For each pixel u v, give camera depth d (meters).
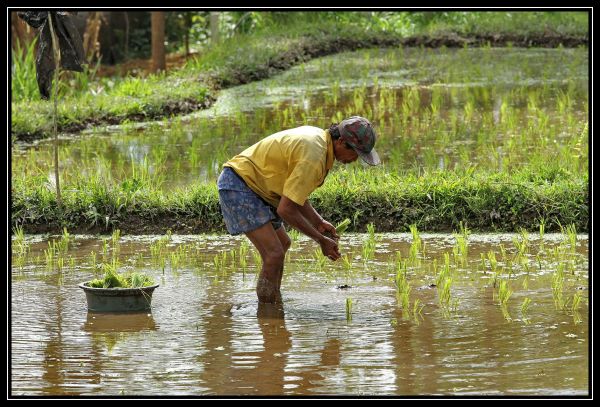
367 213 11.88
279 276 8.87
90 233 11.95
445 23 26.95
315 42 24.67
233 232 8.75
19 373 6.82
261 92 20.56
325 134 8.48
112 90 20.66
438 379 6.59
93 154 15.72
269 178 8.53
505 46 25.19
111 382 6.62
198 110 19.38
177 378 6.70
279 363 7.01
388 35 25.75
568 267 9.85
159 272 10.05
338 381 6.58
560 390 6.33
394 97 19.28
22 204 12.11
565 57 23.30
